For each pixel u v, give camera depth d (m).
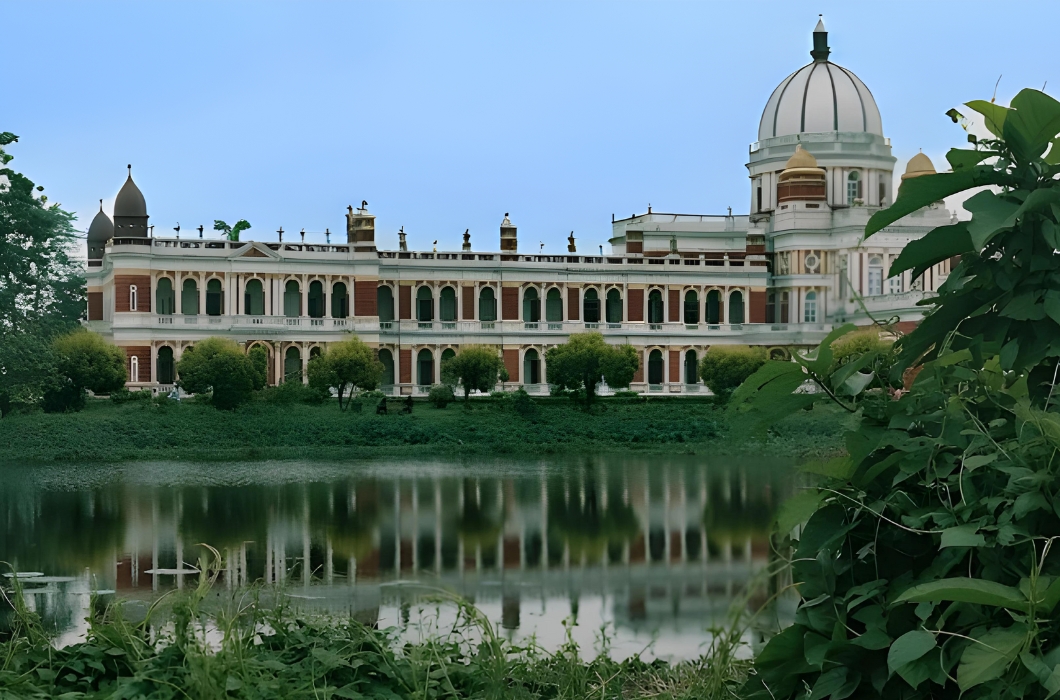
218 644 9.76
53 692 8.51
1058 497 5.89
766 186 121.75
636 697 9.78
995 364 7.05
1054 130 6.35
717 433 67.31
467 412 75.62
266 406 71.38
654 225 120.12
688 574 25.00
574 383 80.75
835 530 6.80
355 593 22.52
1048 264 6.34
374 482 46.75
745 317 106.06
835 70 121.12
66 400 71.25
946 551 6.32
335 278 94.12
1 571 25.22
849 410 6.90
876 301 94.38
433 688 9.24
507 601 21.75
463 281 99.44
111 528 32.84
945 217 102.38
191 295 94.69
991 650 5.68
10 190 88.00
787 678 7.04
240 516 35.78
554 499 40.59
